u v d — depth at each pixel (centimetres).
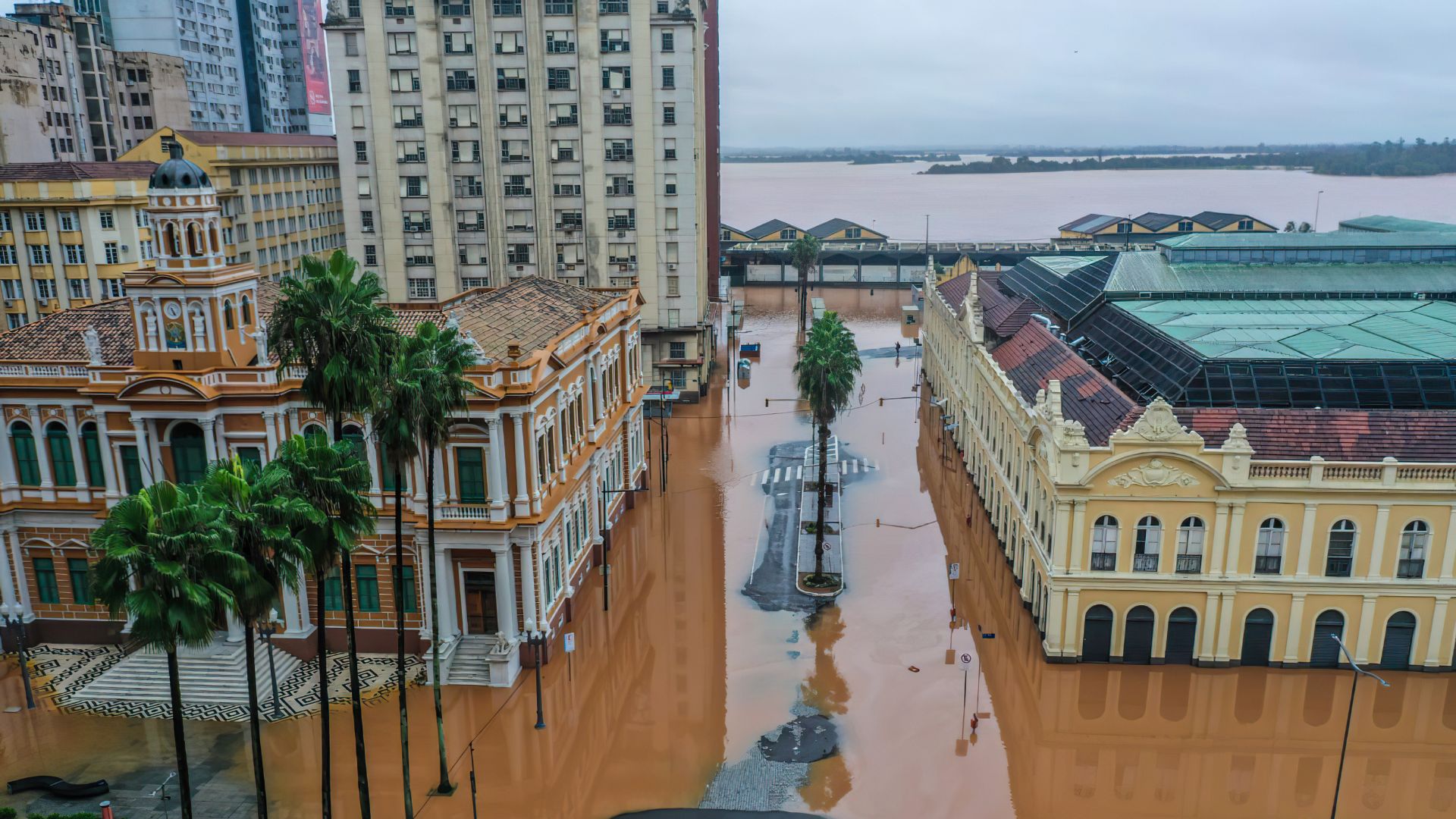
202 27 17450
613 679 5078
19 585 5266
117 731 4528
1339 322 6525
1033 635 5394
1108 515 4812
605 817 3962
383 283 10325
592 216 10062
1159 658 5006
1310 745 4450
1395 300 7250
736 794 4116
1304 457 4766
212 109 17938
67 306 9006
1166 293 7450
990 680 5062
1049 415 5028
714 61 14088
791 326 15300
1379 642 4869
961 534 7069
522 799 4088
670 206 10038
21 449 5166
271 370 4825
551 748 4447
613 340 7044
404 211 10131
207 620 2809
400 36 9694
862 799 4078
